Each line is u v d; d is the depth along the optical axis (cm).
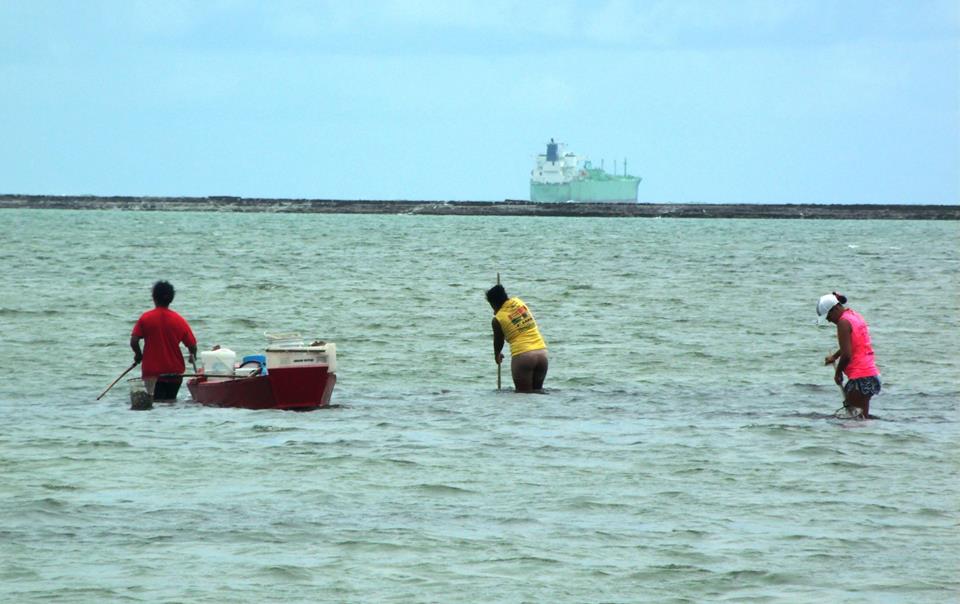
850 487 4041
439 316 10444
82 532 3416
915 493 3956
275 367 5684
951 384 6800
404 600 2864
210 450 4622
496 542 3347
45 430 5047
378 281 14688
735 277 16288
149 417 5450
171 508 3700
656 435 5038
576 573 3075
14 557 3162
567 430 5166
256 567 3100
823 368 7500
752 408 5891
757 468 4341
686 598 2894
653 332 9475
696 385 6744
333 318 10150
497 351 6469
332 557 3195
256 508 3709
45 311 10200
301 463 4384
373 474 4212
